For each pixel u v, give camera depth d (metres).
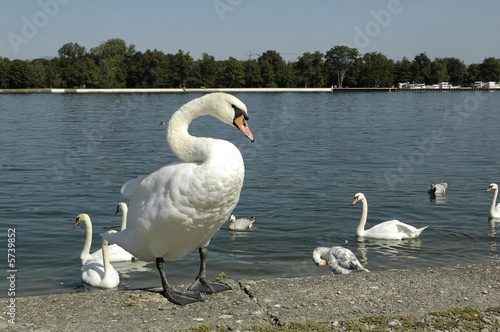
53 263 10.63
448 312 4.88
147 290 5.80
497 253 11.33
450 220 14.27
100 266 9.79
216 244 11.90
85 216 10.91
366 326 4.62
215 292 5.64
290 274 9.88
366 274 5.98
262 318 4.86
